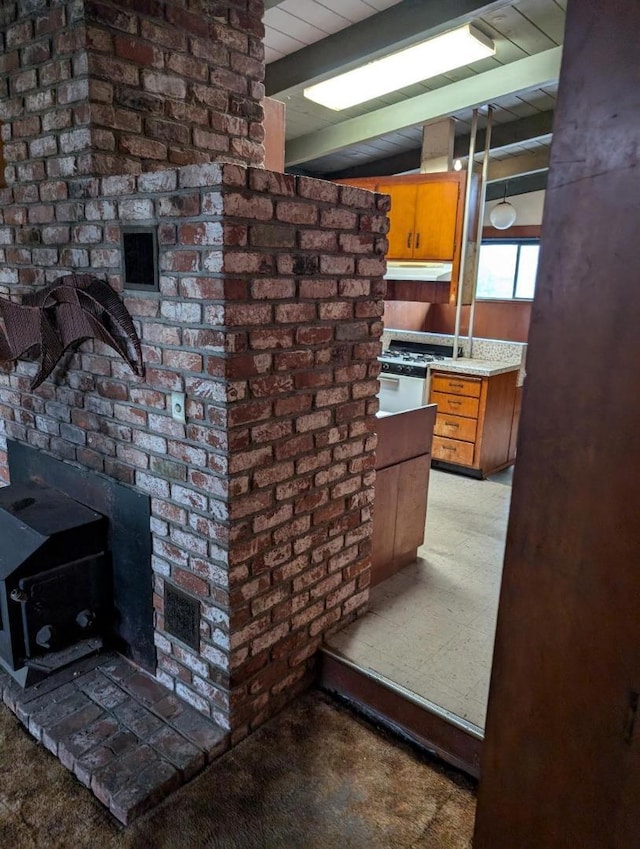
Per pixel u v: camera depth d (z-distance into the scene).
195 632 1.99
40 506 2.26
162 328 1.82
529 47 3.62
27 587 2.00
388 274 4.70
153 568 2.07
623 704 0.60
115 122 1.89
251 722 2.05
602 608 0.60
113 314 1.90
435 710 1.95
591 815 0.66
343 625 2.38
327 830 1.71
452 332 6.46
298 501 2.04
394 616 2.48
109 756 1.86
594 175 0.54
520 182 6.69
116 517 2.15
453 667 2.16
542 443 0.62
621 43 0.51
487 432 4.35
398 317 6.07
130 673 2.22
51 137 1.99
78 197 1.96
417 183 4.35
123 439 2.06
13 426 2.57
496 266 7.20
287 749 1.99
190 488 1.88
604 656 0.61
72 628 2.18
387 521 2.70
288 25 3.22
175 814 1.74
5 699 2.11
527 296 6.99
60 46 1.86
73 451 2.28
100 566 2.21
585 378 0.57
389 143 5.43
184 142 2.09
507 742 0.73
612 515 0.58
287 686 2.17
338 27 3.26
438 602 2.60
